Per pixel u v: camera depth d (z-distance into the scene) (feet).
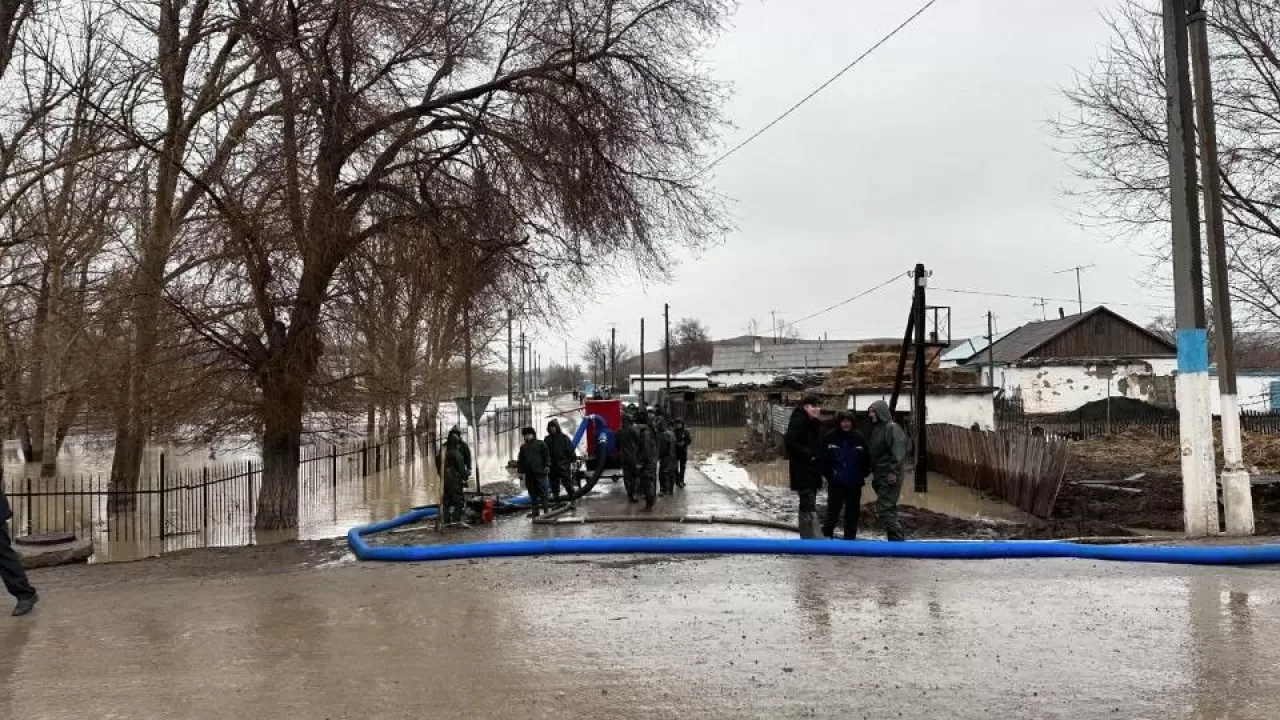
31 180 57.57
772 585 25.16
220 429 50.11
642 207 52.42
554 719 14.66
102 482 88.74
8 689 16.97
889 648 18.37
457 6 47.96
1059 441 48.75
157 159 48.37
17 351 71.72
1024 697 15.26
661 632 20.17
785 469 82.69
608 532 42.24
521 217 49.67
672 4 51.44
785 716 14.60
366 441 103.09
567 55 51.13
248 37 45.34
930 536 41.73
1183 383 34.35
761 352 257.75
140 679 17.42
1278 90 56.44
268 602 25.07
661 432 60.95
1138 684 15.81
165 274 48.26
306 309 47.03
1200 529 33.68
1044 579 25.14
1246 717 14.12
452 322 52.31
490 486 75.82
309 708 15.40
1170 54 35.09
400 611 23.15
